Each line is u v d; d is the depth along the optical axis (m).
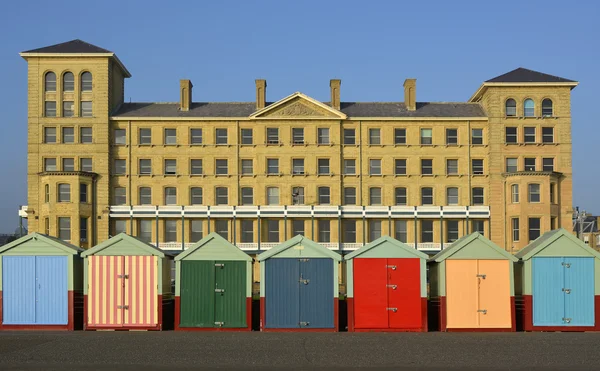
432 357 25.31
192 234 75.25
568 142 75.06
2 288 33.22
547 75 76.50
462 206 74.44
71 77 75.06
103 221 73.50
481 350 26.86
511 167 75.19
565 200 74.25
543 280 32.97
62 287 33.19
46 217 72.00
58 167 74.06
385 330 32.72
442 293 32.78
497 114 75.38
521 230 72.31
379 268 33.03
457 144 76.00
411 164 76.00
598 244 117.06
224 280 32.91
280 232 74.81
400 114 77.25
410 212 74.31
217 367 23.42
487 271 33.00
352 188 75.81
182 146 75.75
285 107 75.75
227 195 75.50
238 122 75.88
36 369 23.11
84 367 23.42
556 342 29.00
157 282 33.09
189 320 32.72
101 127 74.50
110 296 33.00
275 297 32.81
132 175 75.25
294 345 27.95
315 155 75.56
